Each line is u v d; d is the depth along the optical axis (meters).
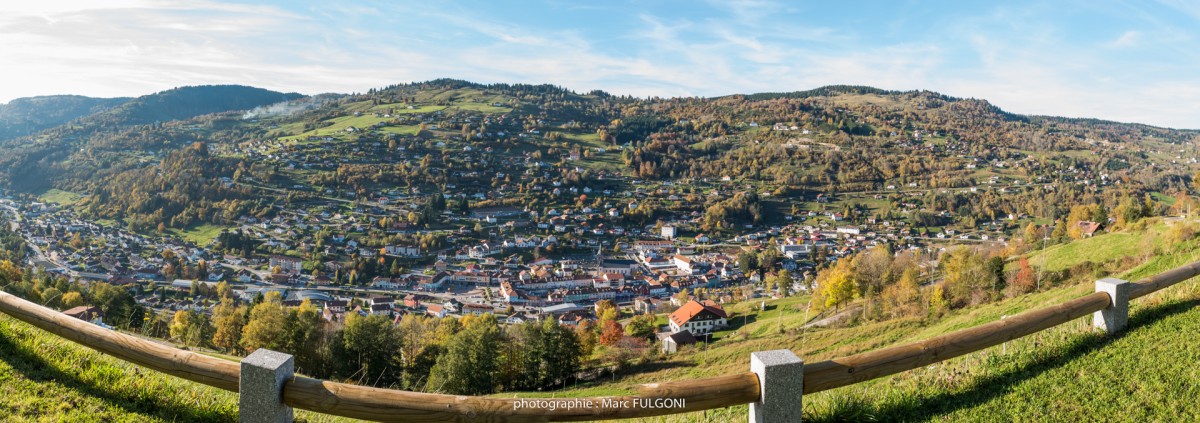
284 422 5.36
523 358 41.38
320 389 5.22
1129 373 6.72
